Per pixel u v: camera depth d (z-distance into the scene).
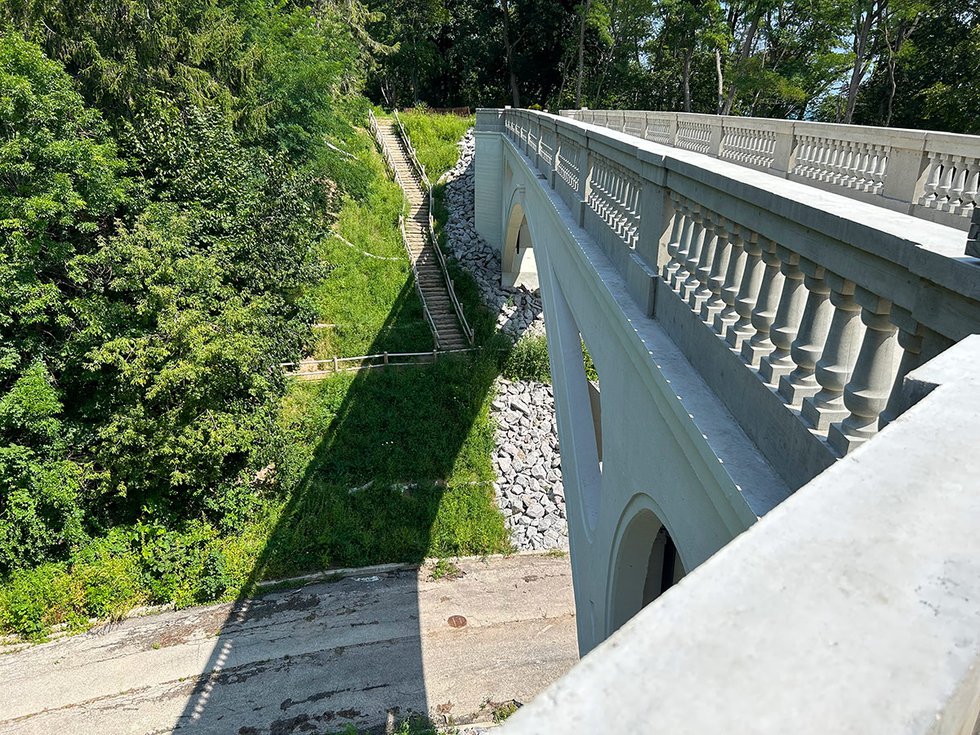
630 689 0.69
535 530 16.09
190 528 14.35
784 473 2.80
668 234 4.79
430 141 32.56
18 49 13.70
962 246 1.93
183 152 17.03
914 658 0.72
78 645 12.40
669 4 34.56
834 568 0.86
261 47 20.89
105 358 13.56
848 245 2.38
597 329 6.49
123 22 17.14
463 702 11.41
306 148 23.09
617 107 41.97
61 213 14.30
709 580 0.85
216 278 15.71
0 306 13.73
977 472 1.06
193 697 11.34
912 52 25.94
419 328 21.44
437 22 42.53
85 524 13.91
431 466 17.00
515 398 19.64
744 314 3.37
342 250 23.33
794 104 36.72
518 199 18.00
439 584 14.41
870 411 2.34
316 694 11.48
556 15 41.50
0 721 10.79
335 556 14.80
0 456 12.75
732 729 0.64
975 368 1.44
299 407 17.66
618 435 5.68
